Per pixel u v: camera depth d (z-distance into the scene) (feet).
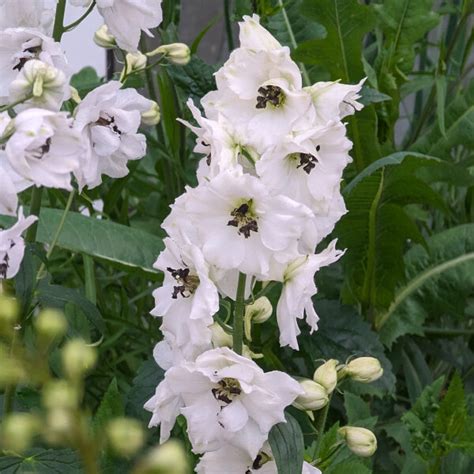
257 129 2.56
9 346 2.45
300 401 2.63
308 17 3.55
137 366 3.81
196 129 2.61
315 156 2.55
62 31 2.78
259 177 2.59
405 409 3.86
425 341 3.90
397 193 3.54
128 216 3.99
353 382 3.50
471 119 3.78
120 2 2.78
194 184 3.80
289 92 2.55
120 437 2.07
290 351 3.58
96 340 3.59
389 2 3.76
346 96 2.62
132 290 3.91
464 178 3.69
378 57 3.85
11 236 2.50
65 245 3.22
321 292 3.82
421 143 3.84
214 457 2.66
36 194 2.80
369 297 3.72
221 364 2.55
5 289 2.73
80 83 4.06
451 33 4.32
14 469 2.64
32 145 2.47
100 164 2.73
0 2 2.74
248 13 3.72
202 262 2.53
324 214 2.61
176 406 2.64
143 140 2.76
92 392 3.67
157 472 2.04
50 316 2.17
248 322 2.70
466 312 3.95
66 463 2.66
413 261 3.79
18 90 2.55
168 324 2.62
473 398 3.31
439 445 3.07
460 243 3.76
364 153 3.65
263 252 2.53
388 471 3.59
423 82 4.00
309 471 2.67
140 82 3.64
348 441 2.76
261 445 2.56
